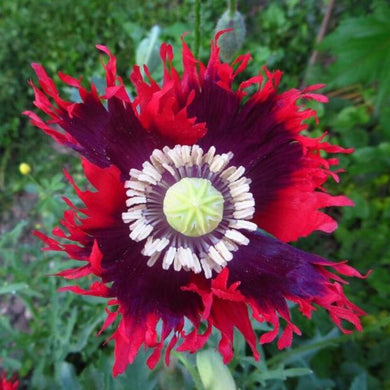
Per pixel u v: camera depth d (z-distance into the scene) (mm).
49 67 297
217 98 123
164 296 111
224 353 101
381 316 202
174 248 124
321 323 190
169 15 301
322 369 192
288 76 280
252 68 274
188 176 128
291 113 119
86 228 110
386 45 191
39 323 199
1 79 288
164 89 111
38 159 283
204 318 97
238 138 127
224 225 127
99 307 184
